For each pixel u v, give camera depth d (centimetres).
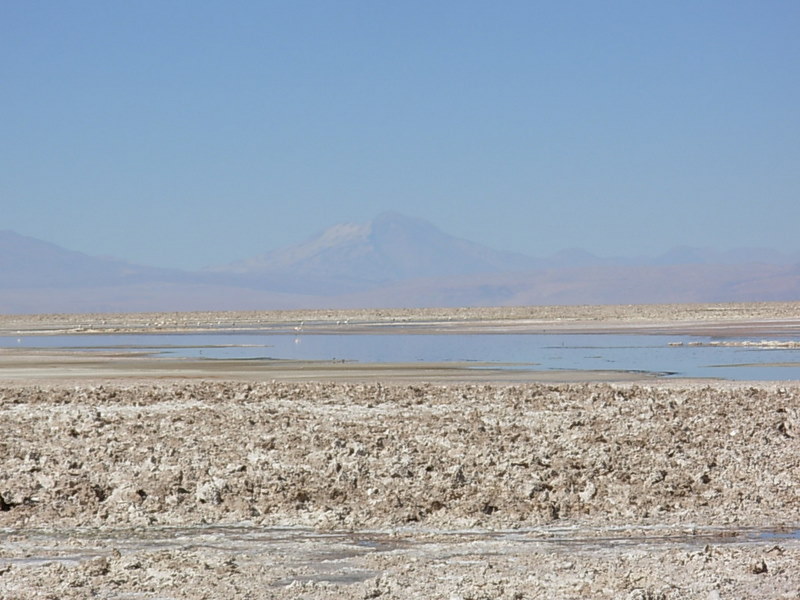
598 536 1986
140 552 1862
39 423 3231
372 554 1841
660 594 1559
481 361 6431
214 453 2688
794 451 2747
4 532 2038
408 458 2591
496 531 2033
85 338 11269
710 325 12375
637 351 7412
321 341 9656
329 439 2861
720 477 2450
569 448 2750
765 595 1572
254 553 1861
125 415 3422
